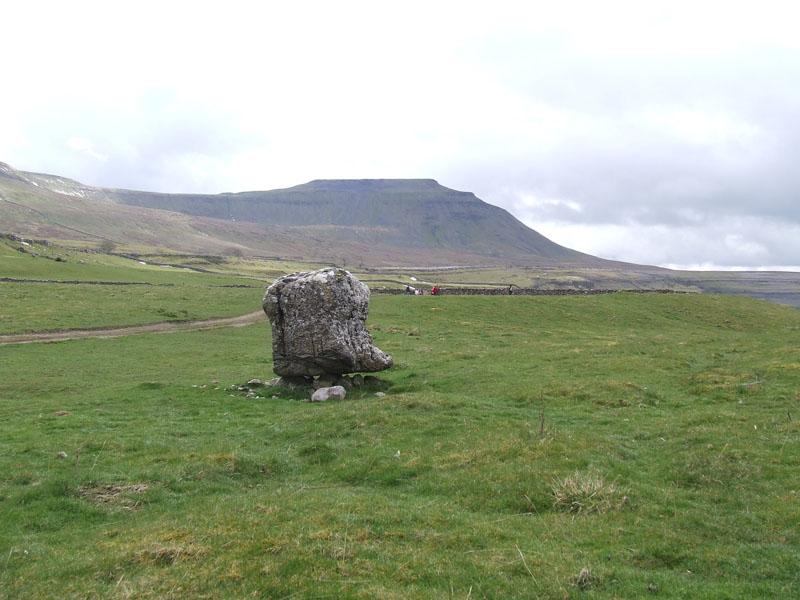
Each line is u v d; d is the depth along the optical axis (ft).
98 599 30.94
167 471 54.90
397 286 624.18
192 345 173.47
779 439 60.03
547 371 112.27
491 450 58.44
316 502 46.06
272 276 621.31
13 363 138.10
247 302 278.05
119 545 38.11
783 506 43.75
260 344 179.11
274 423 77.20
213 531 39.32
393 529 40.24
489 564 34.58
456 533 39.58
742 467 51.88
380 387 103.81
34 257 400.88
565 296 274.77
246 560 34.60
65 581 33.37
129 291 287.07
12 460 59.36
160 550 36.24
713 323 234.38
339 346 98.37
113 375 126.72
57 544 40.01
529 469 51.85
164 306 249.14
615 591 31.89
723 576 34.24
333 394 94.89
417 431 69.15
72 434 72.13
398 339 171.42
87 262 451.12
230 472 56.29
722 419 70.18
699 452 56.59
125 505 47.78
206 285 358.64
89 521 44.78
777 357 113.09
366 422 72.84
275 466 58.85
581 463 53.26
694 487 49.65
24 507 46.01
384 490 51.37
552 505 45.73
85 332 189.98
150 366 138.31
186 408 90.22
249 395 98.84
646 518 42.86
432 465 56.24
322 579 32.09
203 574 33.01
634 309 250.37
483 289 299.38
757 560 35.88
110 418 83.30
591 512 44.32
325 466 59.26
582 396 87.45
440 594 30.68
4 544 39.63
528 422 72.02
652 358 123.75
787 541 38.58
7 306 221.25
